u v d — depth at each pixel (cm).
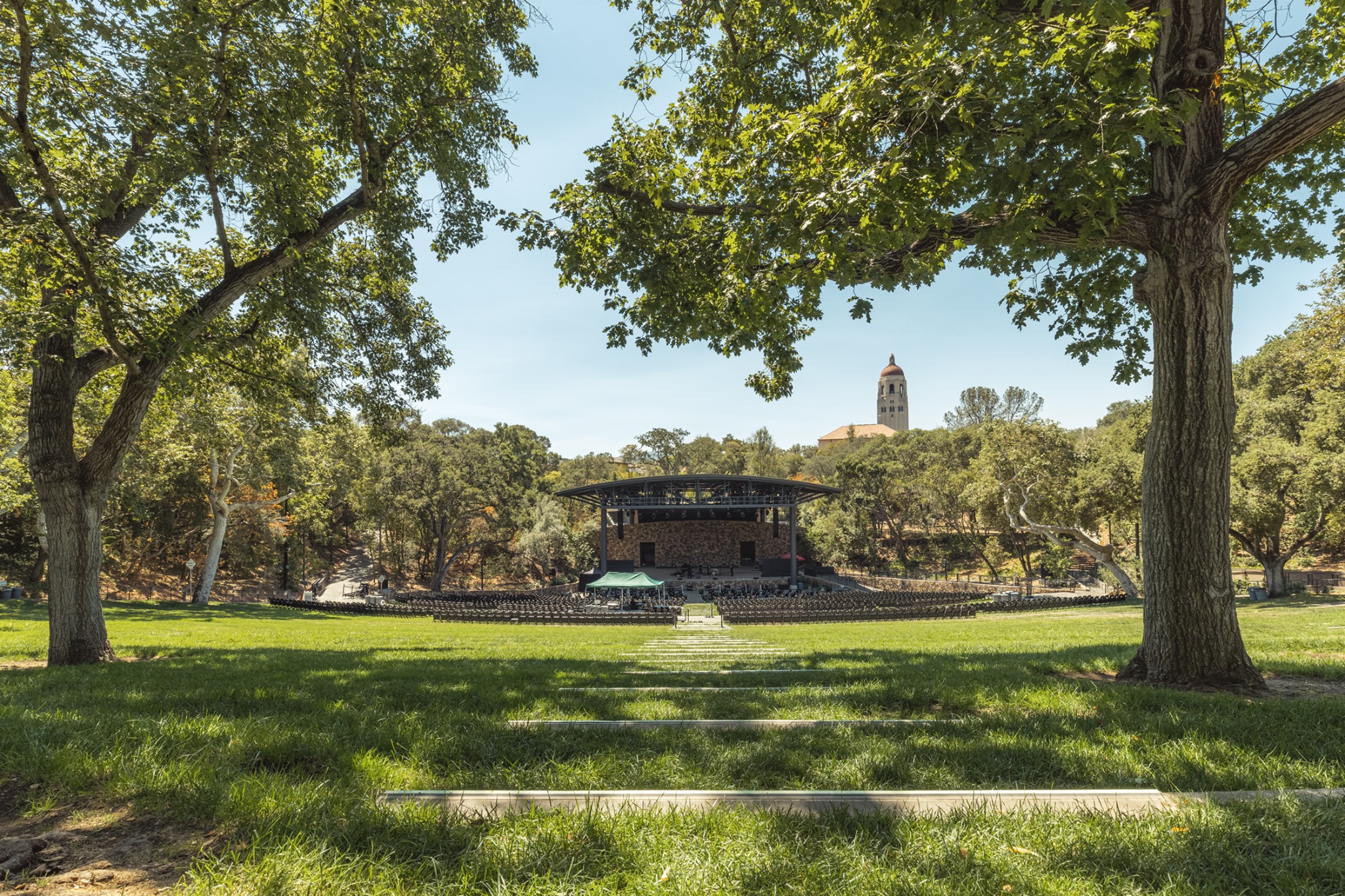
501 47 1104
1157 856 215
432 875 204
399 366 1371
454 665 761
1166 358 614
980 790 279
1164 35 599
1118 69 544
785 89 980
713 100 1024
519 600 3875
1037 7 627
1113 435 4828
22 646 1086
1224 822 239
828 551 5869
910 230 616
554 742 352
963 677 592
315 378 1340
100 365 933
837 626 2225
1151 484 625
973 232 704
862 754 330
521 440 7800
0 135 751
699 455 9175
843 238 668
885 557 6644
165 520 4109
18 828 239
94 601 884
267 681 585
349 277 1302
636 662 819
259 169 860
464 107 1090
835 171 641
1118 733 374
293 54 829
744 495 5209
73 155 877
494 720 402
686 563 5516
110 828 239
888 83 602
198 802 253
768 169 729
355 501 5147
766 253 766
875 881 200
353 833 227
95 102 734
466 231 1192
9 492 2061
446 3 991
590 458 9225
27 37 664
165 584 4241
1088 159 550
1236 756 334
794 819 243
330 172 1159
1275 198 875
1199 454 595
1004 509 3675
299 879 195
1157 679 594
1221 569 589
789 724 402
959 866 209
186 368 1049
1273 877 203
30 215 749
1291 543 3034
